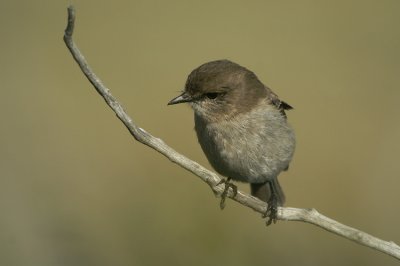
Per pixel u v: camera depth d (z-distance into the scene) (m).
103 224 11.35
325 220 7.64
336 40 16.84
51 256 10.70
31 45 16.64
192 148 13.66
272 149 8.59
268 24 17.52
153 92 15.16
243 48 16.53
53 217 11.61
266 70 15.77
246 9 18.25
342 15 17.91
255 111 8.53
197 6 18.38
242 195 8.15
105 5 18.36
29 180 12.79
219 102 8.45
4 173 12.85
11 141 13.85
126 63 16.03
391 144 13.88
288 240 11.08
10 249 10.75
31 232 11.16
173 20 17.69
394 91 15.14
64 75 15.76
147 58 16.22
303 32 17.11
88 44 16.64
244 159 8.55
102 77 15.55
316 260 11.03
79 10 18.06
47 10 18.00
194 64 16.08
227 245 10.64
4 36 16.95
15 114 14.66
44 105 14.94
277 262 10.80
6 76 15.73
